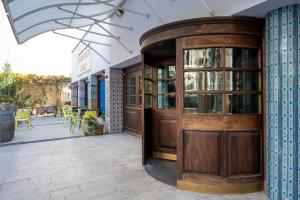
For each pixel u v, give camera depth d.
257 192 2.92
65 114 9.80
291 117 2.55
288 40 2.55
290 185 2.57
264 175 2.96
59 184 3.22
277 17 2.63
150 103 4.45
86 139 6.57
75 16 5.15
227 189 2.86
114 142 6.11
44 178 3.46
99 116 10.38
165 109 4.35
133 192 2.94
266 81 2.86
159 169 3.77
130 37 5.87
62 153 4.96
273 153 2.71
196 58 3.01
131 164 4.13
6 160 4.44
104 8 5.64
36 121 11.38
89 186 3.14
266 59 2.85
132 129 7.11
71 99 15.95
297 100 2.53
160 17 4.56
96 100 10.55
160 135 4.41
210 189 2.89
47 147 5.57
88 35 9.66
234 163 2.89
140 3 5.31
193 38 2.94
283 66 2.58
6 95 8.45
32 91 15.15
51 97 15.85
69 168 3.93
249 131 2.92
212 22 2.85
